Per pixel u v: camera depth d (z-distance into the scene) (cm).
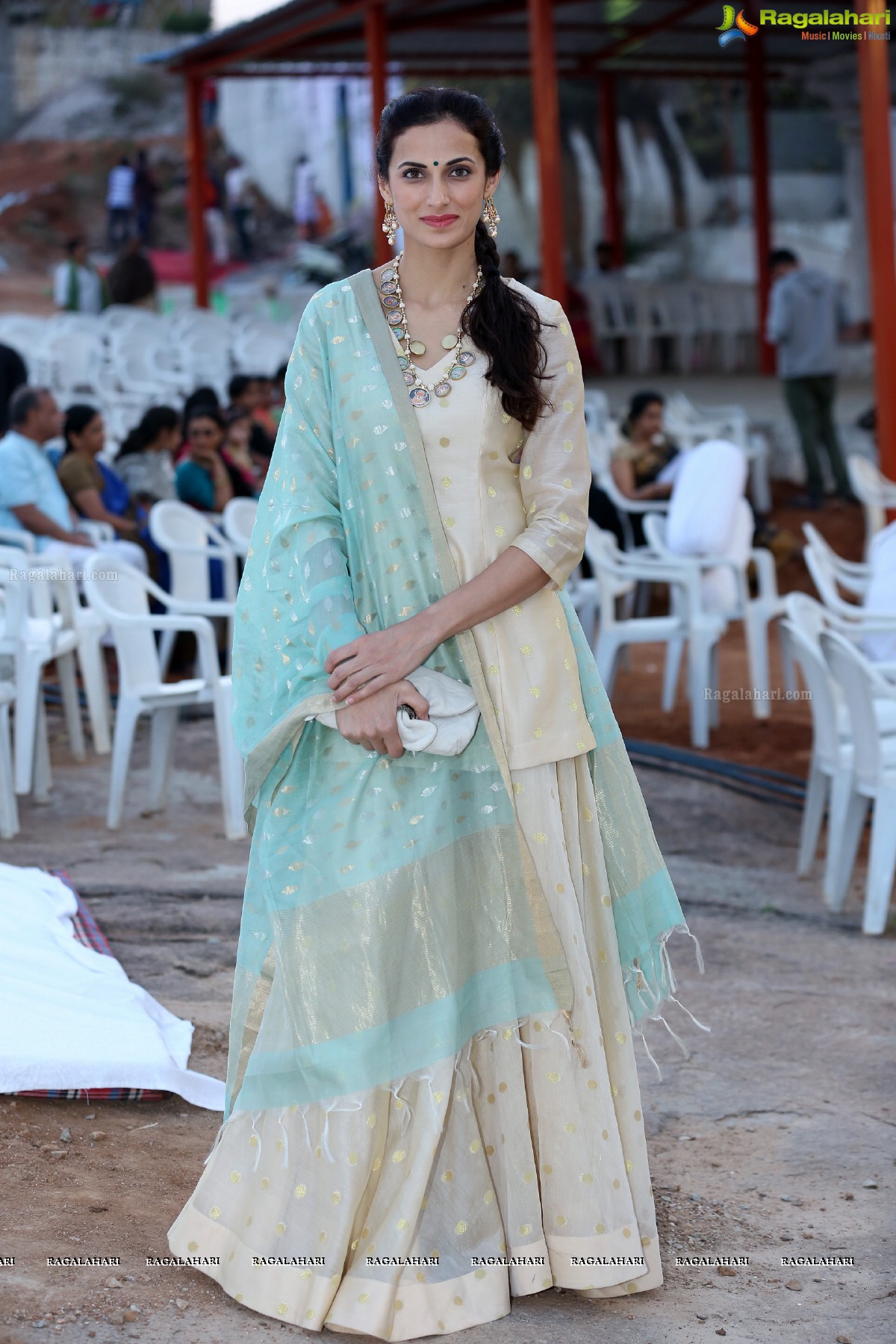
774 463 1584
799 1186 374
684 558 893
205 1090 387
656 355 2181
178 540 918
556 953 294
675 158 2877
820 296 1413
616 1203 300
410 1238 284
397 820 287
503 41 1836
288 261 3253
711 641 871
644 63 2066
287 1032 287
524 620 299
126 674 674
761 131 2009
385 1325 280
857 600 1238
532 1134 300
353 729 284
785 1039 471
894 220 1146
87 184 3712
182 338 1772
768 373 2062
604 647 891
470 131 290
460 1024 287
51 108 3997
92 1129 365
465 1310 288
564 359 303
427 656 289
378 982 280
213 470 1040
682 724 925
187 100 1891
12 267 3384
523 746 296
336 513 302
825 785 652
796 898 629
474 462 296
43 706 717
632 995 319
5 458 880
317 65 1941
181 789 750
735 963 541
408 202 290
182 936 528
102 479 999
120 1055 382
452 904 287
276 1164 291
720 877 652
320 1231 285
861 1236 347
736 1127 409
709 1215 356
